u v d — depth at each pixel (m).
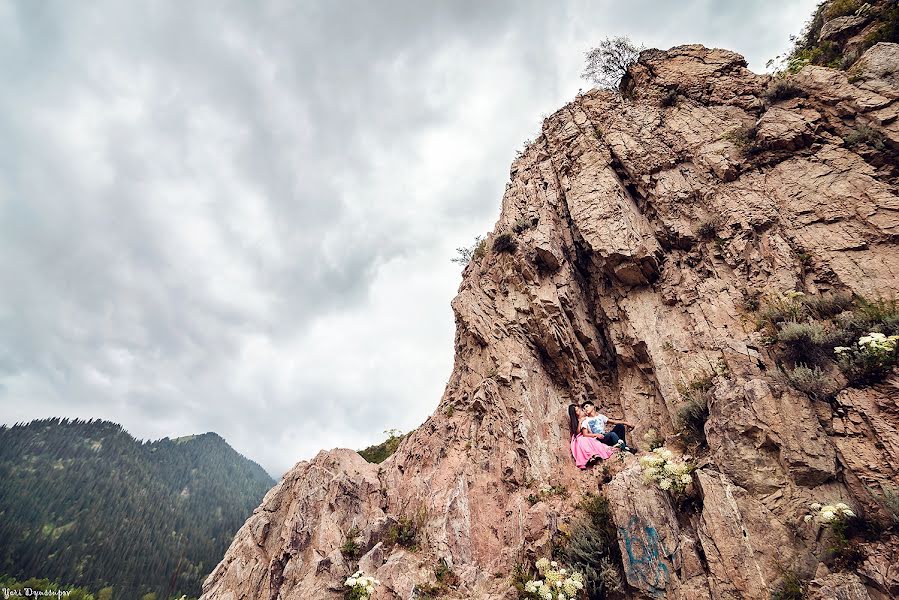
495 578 10.57
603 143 18.89
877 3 16.81
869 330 8.91
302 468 17.41
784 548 7.44
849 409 8.27
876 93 13.11
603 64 22.77
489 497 12.59
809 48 19.20
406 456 16.48
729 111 16.91
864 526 7.14
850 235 11.02
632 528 9.14
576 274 16.22
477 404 15.09
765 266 12.05
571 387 14.51
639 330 13.33
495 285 18.05
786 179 13.38
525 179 21.44
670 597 8.00
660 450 9.09
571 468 12.18
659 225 15.12
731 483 8.50
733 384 9.88
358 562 12.73
